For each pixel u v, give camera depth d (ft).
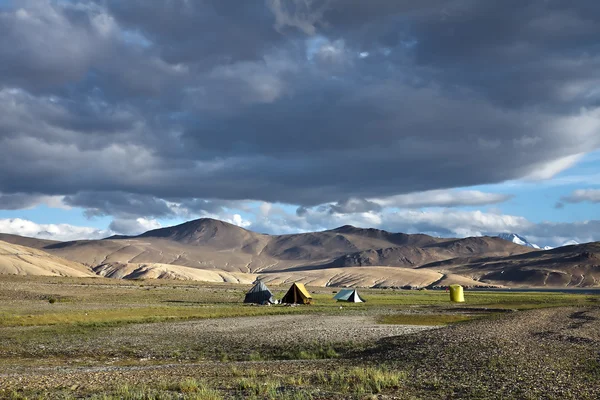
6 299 346.33
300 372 89.81
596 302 351.25
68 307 278.05
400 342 125.59
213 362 114.73
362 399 66.59
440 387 73.26
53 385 78.79
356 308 299.38
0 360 119.75
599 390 68.90
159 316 224.74
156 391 72.59
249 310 270.67
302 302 350.43
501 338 118.01
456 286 395.14
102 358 122.11
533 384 72.74
